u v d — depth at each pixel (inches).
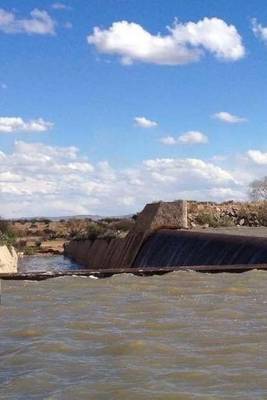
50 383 399.5
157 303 677.3
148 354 458.9
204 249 1309.1
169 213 1870.1
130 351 468.4
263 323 555.5
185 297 719.1
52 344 493.4
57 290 797.9
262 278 855.1
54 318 602.2
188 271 944.9
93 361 445.7
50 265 2571.4
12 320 597.9
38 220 5713.6
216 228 2317.9
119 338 510.3
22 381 404.2
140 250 1851.6
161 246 1653.5
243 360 435.5
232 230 2164.1
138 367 426.0
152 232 1868.8
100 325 564.1
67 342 500.4
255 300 684.7
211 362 433.1
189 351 463.2
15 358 460.4
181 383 389.7
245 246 1132.5
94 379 402.9
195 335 513.3
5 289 808.9
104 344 492.4
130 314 616.4
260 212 2539.4
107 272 944.3
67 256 3149.6
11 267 1936.5
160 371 415.5
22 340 515.8
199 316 597.0
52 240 4099.4
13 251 2244.1
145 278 895.7
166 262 1508.4
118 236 2347.4
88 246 2706.7
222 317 588.7
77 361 446.3
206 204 2581.2
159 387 382.0
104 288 808.9
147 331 535.8
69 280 886.4
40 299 725.3
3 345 501.0
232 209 2554.1
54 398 370.0
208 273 930.1
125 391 376.5
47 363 442.6
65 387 389.7
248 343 480.7
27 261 2805.1
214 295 728.3
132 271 944.3
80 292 778.8
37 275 919.7
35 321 589.0
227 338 499.8
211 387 380.5
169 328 545.0
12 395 379.9
